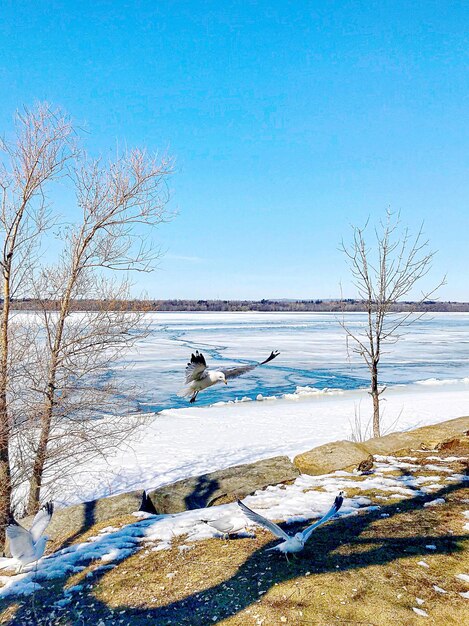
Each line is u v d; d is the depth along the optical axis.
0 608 7.97
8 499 13.70
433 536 8.84
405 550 8.34
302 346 68.50
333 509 7.45
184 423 26.81
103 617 7.34
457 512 9.88
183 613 7.16
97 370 15.42
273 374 45.03
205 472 18.56
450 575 7.51
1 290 14.26
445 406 30.47
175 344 70.69
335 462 13.83
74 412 15.03
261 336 87.12
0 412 13.51
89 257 15.12
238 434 24.36
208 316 198.12
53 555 9.87
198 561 8.63
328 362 52.84
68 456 14.87
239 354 58.19
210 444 22.53
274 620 6.70
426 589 7.14
